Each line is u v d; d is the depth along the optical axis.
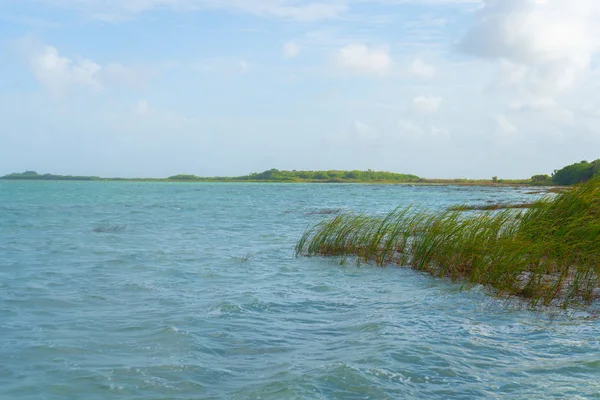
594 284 11.71
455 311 10.52
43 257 18.33
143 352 8.00
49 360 7.62
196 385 6.70
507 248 13.13
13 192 107.12
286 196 85.62
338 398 6.25
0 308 10.85
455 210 18.22
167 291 12.69
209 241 23.42
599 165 94.56
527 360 7.57
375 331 9.09
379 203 56.78
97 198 76.00
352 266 16.33
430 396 6.31
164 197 81.50
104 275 14.91
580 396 6.26
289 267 16.27
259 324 9.66
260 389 6.54
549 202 15.84
